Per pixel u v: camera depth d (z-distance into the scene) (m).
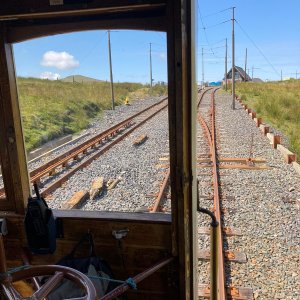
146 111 21.34
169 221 2.61
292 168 8.72
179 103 2.20
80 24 2.47
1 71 2.61
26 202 2.87
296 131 14.66
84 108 20.73
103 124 17.48
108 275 2.53
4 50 2.57
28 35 2.56
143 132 14.16
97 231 2.75
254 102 26.59
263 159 9.39
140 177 8.15
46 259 2.87
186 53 2.20
